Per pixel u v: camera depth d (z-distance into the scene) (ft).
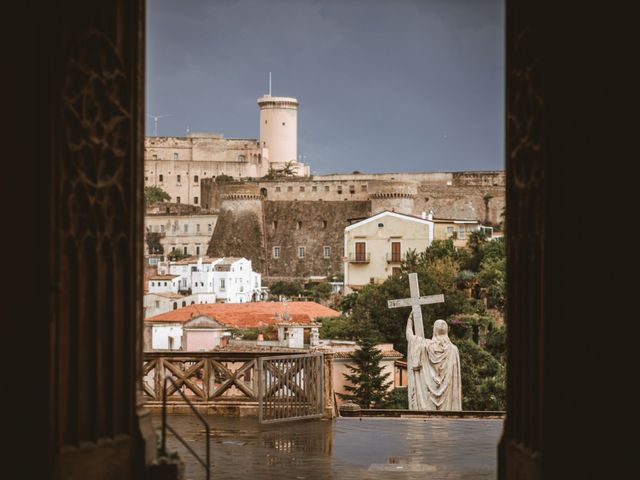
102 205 34.88
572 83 32.35
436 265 311.06
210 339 275.59
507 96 36.01
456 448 49.19
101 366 35.01
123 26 35.76
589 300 32.17
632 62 31.65
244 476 42.19
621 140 31.78
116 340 35.55
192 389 57.41
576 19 32.30
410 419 59.06
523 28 34.86
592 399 32.07
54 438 32.94
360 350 188.03
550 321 32.60
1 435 32.71
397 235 453.17
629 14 31.73
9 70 32.65
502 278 286.66
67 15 33.30
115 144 35.40
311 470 43.62
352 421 57.72
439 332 109.60
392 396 188.34
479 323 228.02
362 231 456.86
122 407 35.88
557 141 32.42
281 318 286.25
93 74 34.32
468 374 180.96
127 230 35.91
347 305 297.53
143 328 36.94
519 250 35.12
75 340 33.88
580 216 32.24
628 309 31.73
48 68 32.48
